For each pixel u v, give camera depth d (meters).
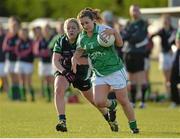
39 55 52.69
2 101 52.38
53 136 25.58
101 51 26.14
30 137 25.23
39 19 103.81
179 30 44.22
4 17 110.25
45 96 54.81
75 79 27.67
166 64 49.69
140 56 43.69
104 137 25.02
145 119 34.88
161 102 50.66
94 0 96.75
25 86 52.94
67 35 27.39
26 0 110.62
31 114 38.16
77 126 30.86
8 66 53.03
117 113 38.59
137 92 48.78
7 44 52.72
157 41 73.00
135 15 43.41
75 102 50.59
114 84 26.36
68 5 102.81
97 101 26.56
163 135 26.09
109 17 43.94
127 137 25.03
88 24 25.89
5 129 29.44
